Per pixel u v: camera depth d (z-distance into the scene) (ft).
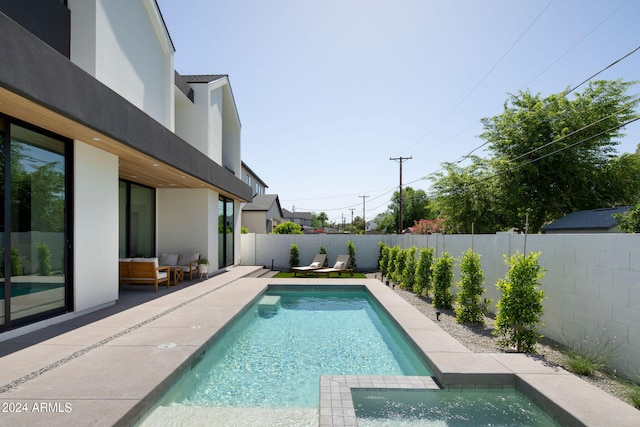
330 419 9.80
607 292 13.62
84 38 20.89
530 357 14.38
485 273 23.54
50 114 14.47
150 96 28.76
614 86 49.93
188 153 28.81
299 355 17.58
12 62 11.45
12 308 16.02
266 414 11.05
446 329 19.26
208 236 39.63
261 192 122.21
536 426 10.57
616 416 9.59
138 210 35.45
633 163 49.83
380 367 16.06
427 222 85.25
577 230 45.16
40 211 17.57
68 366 12.60
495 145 57.26
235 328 21.25
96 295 21.53
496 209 56.34
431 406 11.75
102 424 8.71
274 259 57.00
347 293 34.60
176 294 27.91
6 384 11.02
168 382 11.98
